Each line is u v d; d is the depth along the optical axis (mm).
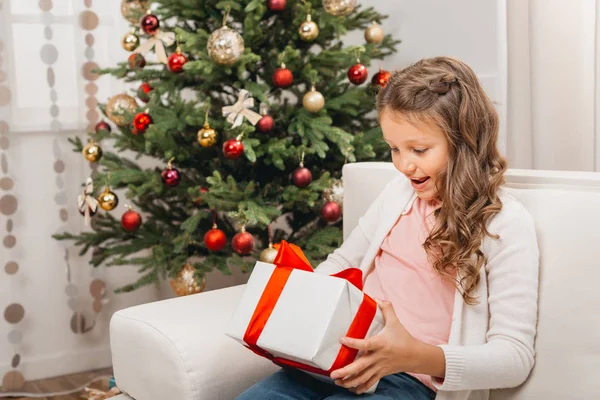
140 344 1203
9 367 2242
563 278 1023
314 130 1851
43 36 2188
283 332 949
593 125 1774
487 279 1068
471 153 1075
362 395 994
